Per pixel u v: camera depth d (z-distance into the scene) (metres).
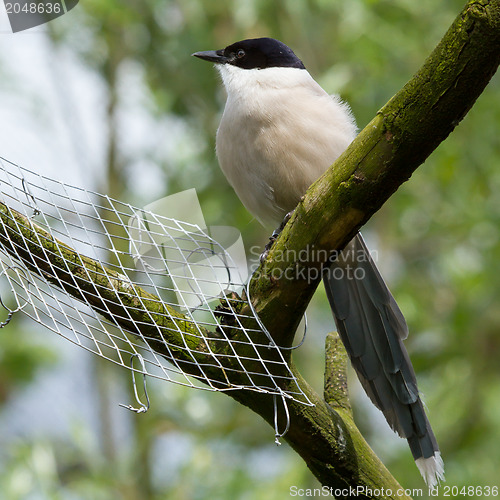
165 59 13.07
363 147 4.70
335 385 6.00
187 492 11.05
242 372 5.28
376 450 11.80
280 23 12.45
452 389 12.15
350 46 11.77
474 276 12.54
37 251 5.30
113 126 13.23
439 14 12.23
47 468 10.20
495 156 12.47
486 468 11.41
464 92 4.34
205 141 12.98
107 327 11.48
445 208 12.88
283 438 5.53
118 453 12.22
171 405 11.51
